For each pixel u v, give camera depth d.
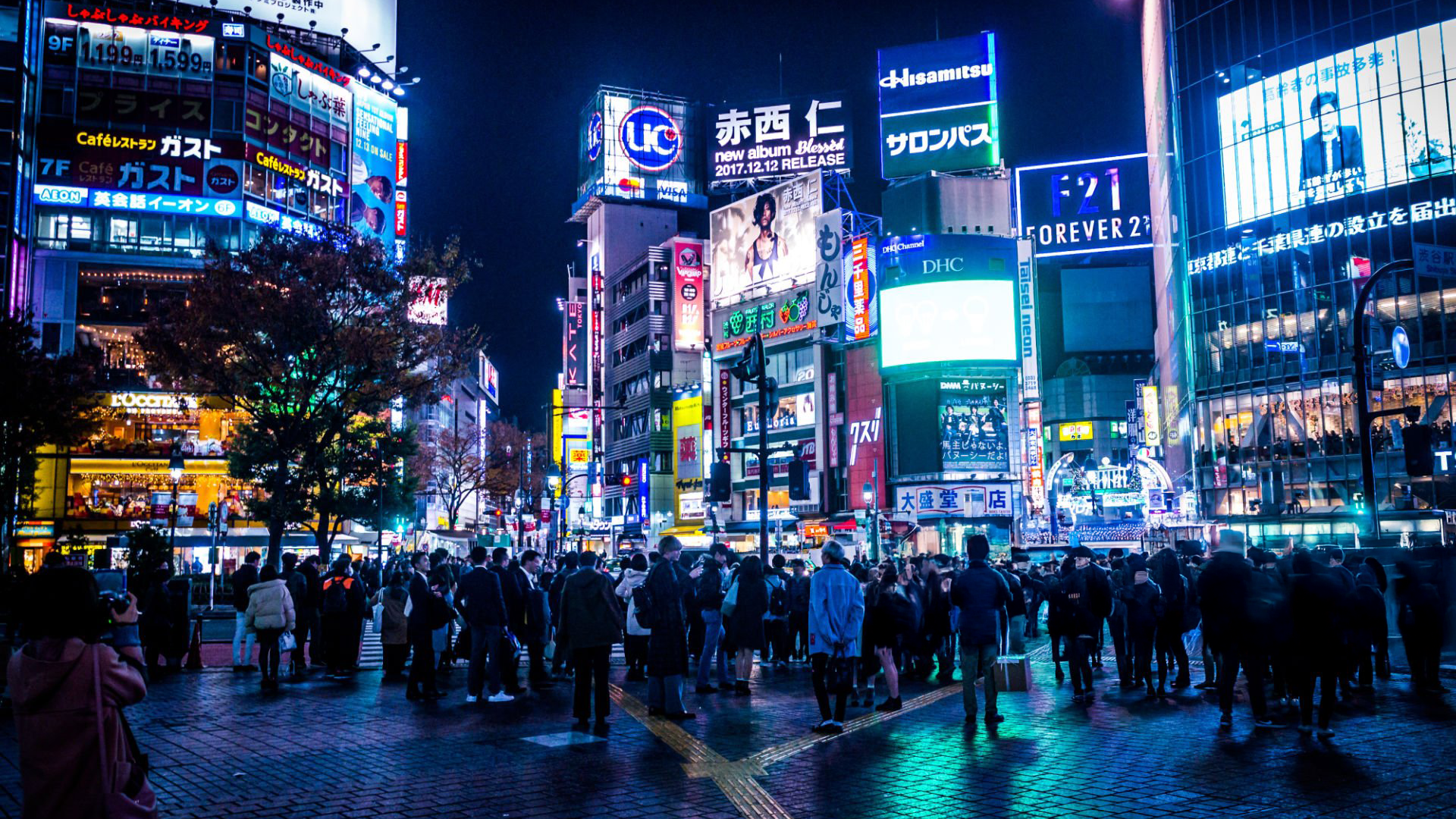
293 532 48.25
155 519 36.44
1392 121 50.25
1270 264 54.28
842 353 63.03
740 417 69.00
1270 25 55.38
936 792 7.86
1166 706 12.23
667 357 77.94
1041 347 86.81
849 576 10.77
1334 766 8.59
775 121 72.75
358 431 37.47
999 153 64.94
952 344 57.44
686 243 76.88
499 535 63.66
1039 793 7.79
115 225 55.22
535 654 15.16
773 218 67.38
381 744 10.07
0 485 34.12
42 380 30.88
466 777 8.54
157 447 53.72
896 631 13.05
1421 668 13.70
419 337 30.52
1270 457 53.19
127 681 4.42
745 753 9.48
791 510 63.66
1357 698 12.68
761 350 18.62
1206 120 58.12
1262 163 55.16
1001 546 53.50
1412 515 39.34
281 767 9.02
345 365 29.95
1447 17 48.97
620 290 86.50
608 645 11.09
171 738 10.55
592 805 7.57
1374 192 50.56
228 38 58.50
